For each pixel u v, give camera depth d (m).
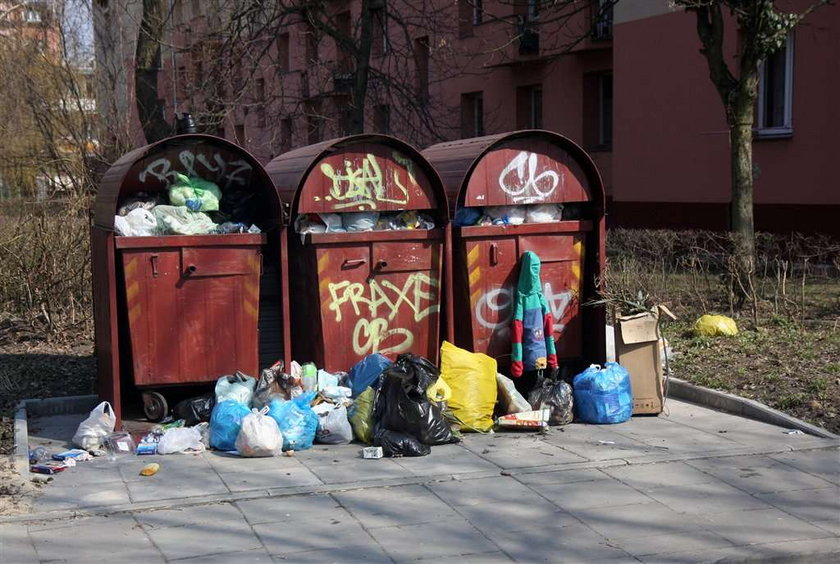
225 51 16.72
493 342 8.14
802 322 10.66
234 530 5.34
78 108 20.91
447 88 26.91
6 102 21.84
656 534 5.29
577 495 5.93
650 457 6.70
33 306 11.70
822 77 15.99
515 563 4.89
